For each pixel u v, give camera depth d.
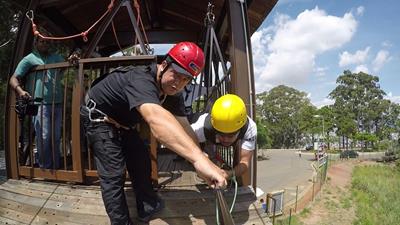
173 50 2.40
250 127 3.11
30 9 4.37
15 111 4.15
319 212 23.41
